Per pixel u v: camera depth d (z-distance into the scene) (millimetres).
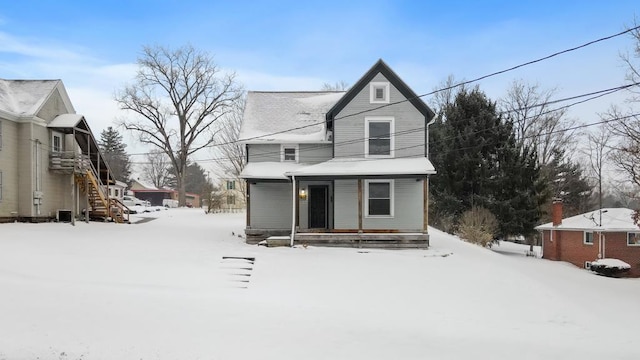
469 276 14633
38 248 15648
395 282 13719
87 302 9312
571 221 28531
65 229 20719
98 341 7223
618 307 13953
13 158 21906
